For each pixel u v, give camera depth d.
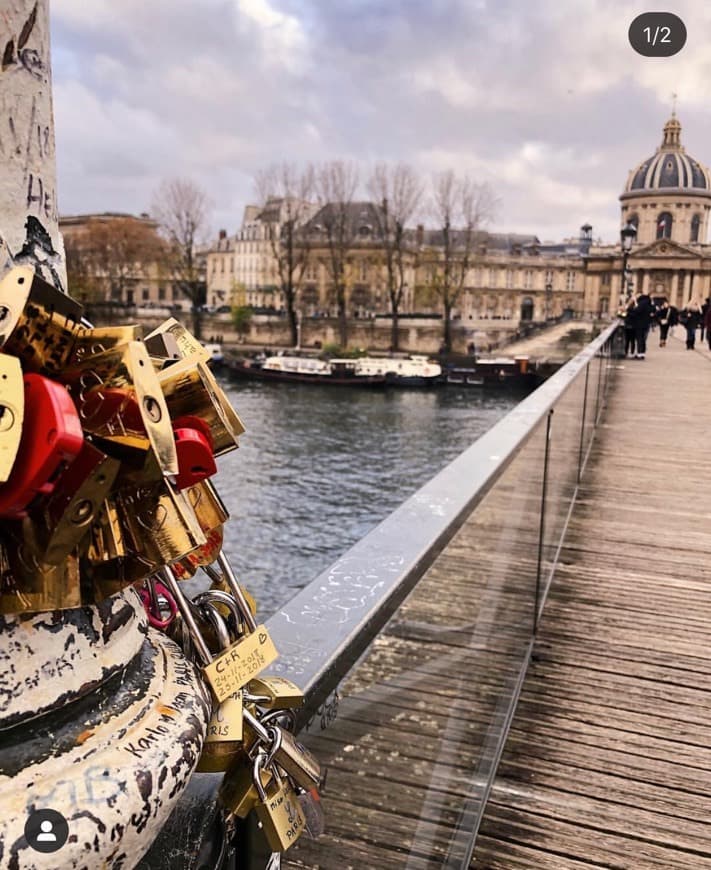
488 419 48.19
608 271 100.19
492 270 105.38
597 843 2.49
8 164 0.58
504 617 2.65
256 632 0.76
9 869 0.48
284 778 0.79
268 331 81.31
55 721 0.55
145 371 0.54
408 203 74.44
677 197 112.31
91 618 0.60
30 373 0.53
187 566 0.78
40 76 0.60
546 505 4.02
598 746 3.01
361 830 1.12
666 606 4.34
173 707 0.63
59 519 0.49
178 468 0.60
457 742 1.87
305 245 82.12
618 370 17.27
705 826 2.60
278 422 45.88
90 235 91.19
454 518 1.51
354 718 1.05
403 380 60.69
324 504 29.33
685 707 3.32
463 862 2.19
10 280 0.52
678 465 7.69
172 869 0.67
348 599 1.07
